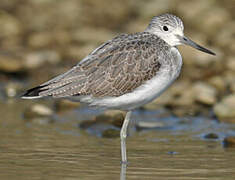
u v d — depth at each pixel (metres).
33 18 27.66
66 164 12.46
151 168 12.25
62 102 18.98
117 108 14.05
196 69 22.27
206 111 18.16
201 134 15.64
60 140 14.79
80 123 16.47
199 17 27.12
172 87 20.28
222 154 13.45
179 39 14.58
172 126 16.58
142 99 13.88
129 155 13.42
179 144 14.52
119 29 26.95
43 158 12.94
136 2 29.08
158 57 13.85
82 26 27.28
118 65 13.62
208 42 24.88
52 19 27.70
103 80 13.51
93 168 12.20
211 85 20.25
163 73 13.80
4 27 26.27
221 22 26.62
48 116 17.66
